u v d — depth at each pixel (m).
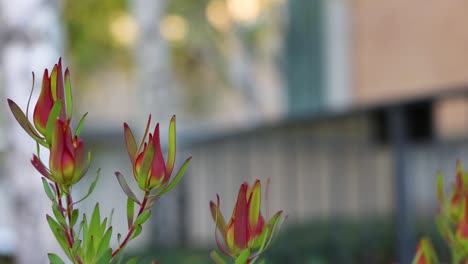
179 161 5.99
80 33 11.62
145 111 7.90
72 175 0.70
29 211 2.90
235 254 0.71
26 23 2.88
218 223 0.73
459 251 0.86
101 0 11.41
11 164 2.92
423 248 0.82
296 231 5.73
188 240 5.84
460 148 6.01
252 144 7.02
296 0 9.81
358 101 9.05
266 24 13.16
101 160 6.52
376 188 7.23
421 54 8.34
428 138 4.05
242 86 13.98
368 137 6.66
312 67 9.59
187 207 6.03
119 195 6.05
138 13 8.18
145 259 3.92
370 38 8.91
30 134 0.71
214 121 15.86
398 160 4.06
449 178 5.83
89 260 0.70
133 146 0.73
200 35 13.61
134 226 0.71
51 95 0.71
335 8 9.24
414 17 8.38
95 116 14.97
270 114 13.58
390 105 4.06
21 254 2.93
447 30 8.00
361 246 5.24
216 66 14.20
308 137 6.85
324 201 7.36
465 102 7.29
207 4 13.27
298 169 7.32
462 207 0.86
